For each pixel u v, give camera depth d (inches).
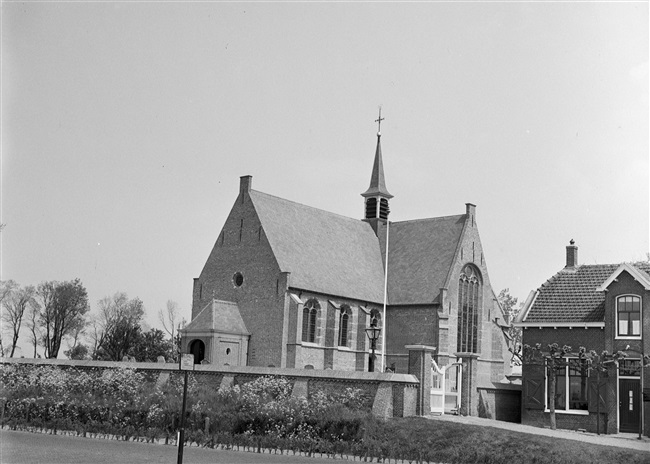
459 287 2807.6
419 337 2716.5
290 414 1446.9
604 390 1785.2
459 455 1291.8
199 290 2598.4
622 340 1792.6
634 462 1268.5
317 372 1593.3
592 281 1964.8
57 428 1546.5
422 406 1524.4
